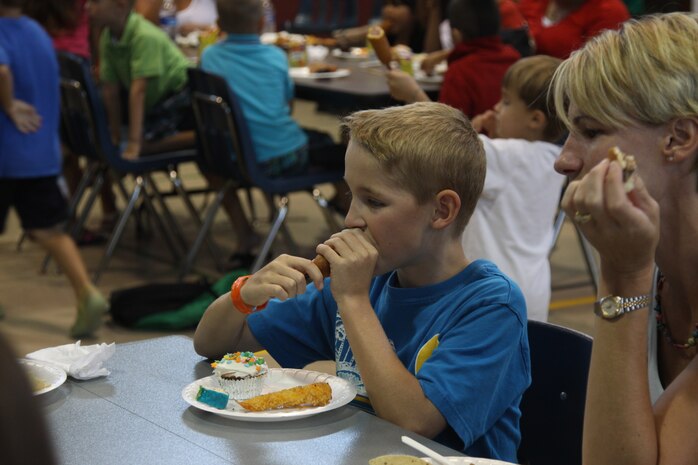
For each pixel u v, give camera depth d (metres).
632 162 1.05
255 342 1.69
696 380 1.14
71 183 5.35
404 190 1.45
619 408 1.11
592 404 1.13
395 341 1.55
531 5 4.96
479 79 3.62
